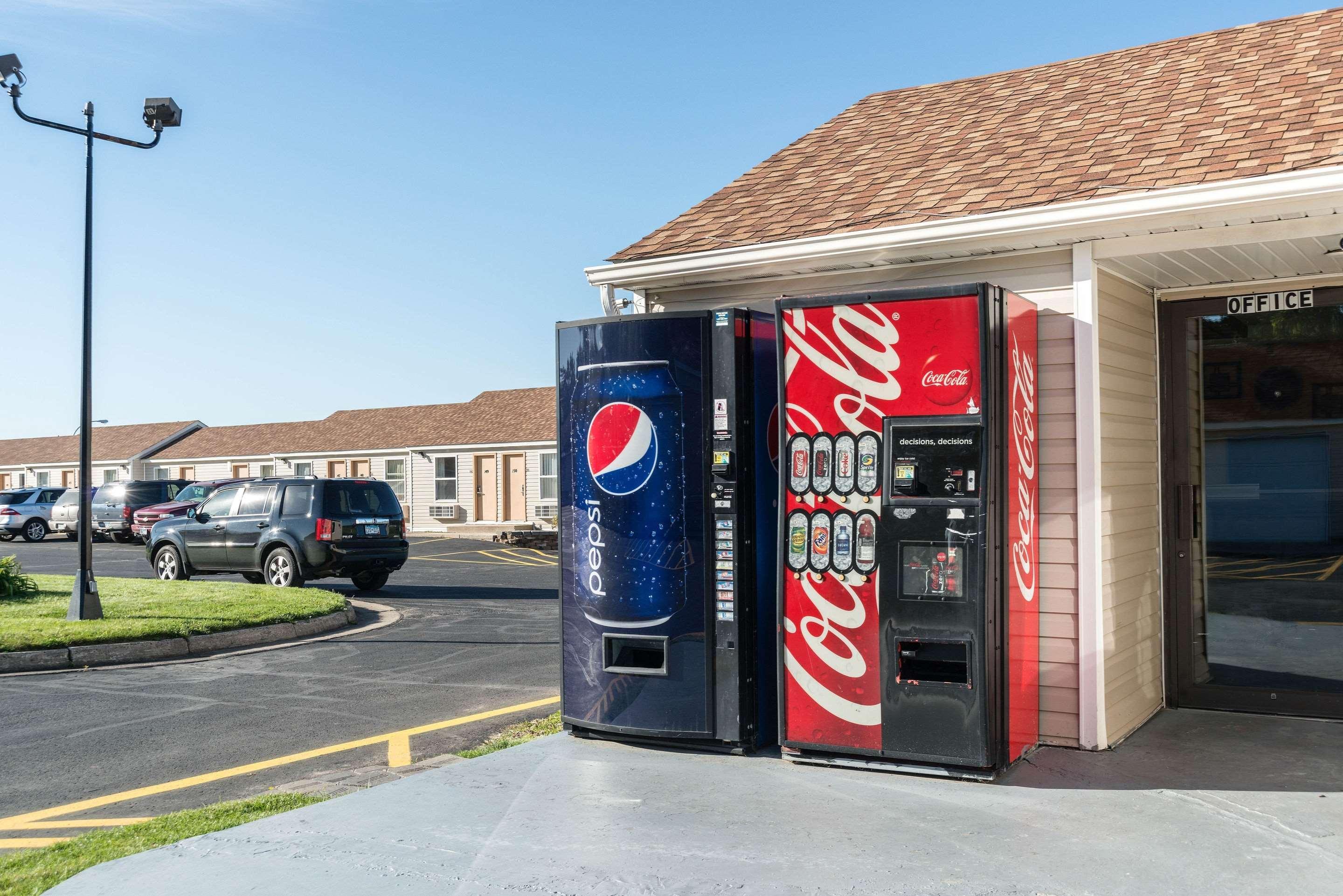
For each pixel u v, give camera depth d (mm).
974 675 5492
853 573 5766
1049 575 6410
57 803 5707
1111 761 6016
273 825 5016
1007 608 5742
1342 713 6988
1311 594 7090
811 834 4824
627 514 6309
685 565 6188
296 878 4336
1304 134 6195
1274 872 4324
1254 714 7238
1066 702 6344
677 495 6195
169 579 17438
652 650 6391
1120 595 6684
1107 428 6543
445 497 37312
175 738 7113
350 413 43906
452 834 4863
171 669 9789
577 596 6531
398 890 4211
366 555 16266
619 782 5664
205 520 16891
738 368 6094
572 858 4547
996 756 5602
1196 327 7473
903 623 5641
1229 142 6449
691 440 6164
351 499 16297
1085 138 7430
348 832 4895
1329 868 4371
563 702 6641
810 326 5867
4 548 29953
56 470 48938
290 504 16156
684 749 6301
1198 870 4344
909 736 5648
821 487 5844
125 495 31703
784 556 5930
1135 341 7148
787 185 8539
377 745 6910
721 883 4254
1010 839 4734
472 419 38438
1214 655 7406
